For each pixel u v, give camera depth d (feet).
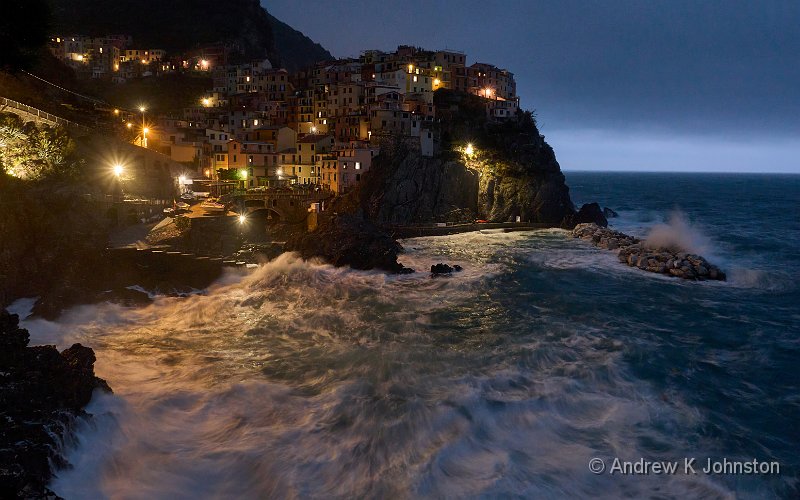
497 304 171.32
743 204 646.74
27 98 267.18
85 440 79.87
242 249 211.00
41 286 149.69
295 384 106.32
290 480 74.64
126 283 162.61
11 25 196.44
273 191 302.04
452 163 342.64
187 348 126.31
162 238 190.80
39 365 90.02
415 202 325.62
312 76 473.67
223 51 571.28
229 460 80.18
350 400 98.07
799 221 458.09
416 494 71.61
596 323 152.25
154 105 495.82
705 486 76.23
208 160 342.23
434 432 86.84
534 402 97.86
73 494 69.92
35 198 164.35
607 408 97.96
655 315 162.71
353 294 180.65
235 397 99.40
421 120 383.04
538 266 232.53
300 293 178.40
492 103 451.53
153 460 80.07
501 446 83.82
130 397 96.99
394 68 435.12
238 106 445.78
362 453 81.20
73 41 547.90
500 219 358.43
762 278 211.41
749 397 106.22
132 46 602.03
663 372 116.37
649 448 85.61
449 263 235.61
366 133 369.91
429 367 115.03
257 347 127.85
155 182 249.34
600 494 73.51
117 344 127.24
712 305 175.32
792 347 136.36
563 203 384.27
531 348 128.16
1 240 146.51
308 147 359.46
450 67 485.15
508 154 388.57
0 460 66.39
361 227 234.99
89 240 171.53
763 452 85.87
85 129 236.22
